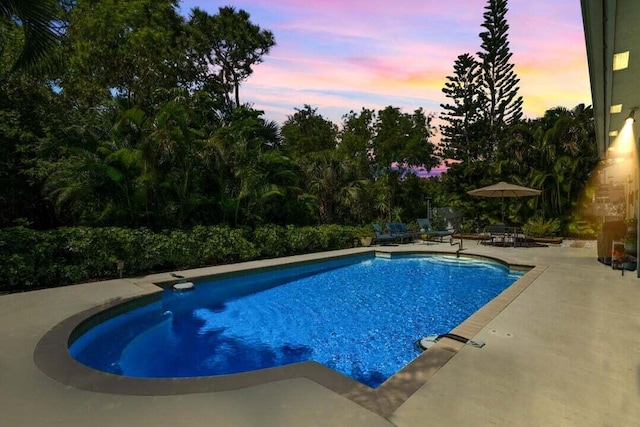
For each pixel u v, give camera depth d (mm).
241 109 14484
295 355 4418
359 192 14625
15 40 8336
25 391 2707
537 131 16078
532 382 2770
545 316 4438
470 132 21938
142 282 6664
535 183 15258
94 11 13164
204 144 9594
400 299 6848
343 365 4148
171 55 15844
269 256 10242
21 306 5098
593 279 6605
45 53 5594
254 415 2352
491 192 13445
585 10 3209
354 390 2674
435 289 7574
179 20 17984
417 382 2781
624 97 5531
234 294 7234
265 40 20047
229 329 5332
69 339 3943
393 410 2396
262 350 4574
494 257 9680
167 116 9086
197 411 2414
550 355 3275
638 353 3305
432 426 2209
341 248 12258
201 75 19141
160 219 9000
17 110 8945
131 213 8562
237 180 10320
